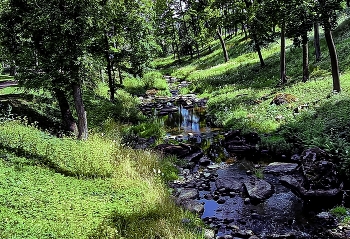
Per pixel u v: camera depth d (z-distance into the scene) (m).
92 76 18.59
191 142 19.25
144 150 16.42
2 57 18.05
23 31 16.89
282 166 13.83
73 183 10.82
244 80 34.66
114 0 19.53
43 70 17.09
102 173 11.95
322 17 18.05
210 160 16.08
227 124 21.47
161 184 11.84
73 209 8.80
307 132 15.45
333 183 11.05
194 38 64.88
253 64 39.72
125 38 30.11
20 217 7.87
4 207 8.18
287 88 24.64
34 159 12.18
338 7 17.75
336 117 15.72
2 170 10.41
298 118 17.59
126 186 10.97
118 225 8.25
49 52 16.70
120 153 14.12
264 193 11.51
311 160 11.87
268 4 24.27
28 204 8.59
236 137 18.02
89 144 13.83
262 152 16.27
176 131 22.30
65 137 16.05
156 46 34.97
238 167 14.73
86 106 24.84
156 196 10.26
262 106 22.06
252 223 9.70
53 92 19.56
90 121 22.17
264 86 29.55
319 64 29.02
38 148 13.08
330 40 19.03
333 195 10.75
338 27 37.28
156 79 43.81
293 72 30.14
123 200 9.96
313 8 18.28
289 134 16.53
